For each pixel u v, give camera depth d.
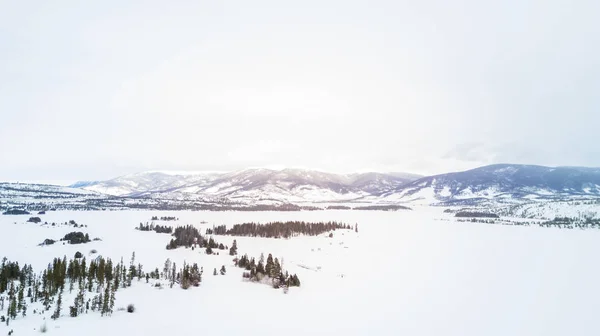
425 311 103.19
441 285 132.62
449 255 191.62
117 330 68.44
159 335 68.81
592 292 125.62
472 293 123.25
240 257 172.12
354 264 169.38
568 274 150.50
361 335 82.50
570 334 90.56
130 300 89.19
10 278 102.25
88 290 94.75
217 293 105.12
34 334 63.53
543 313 104.56
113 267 123.50
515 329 93.00
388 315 98.06
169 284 110.00
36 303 82.44
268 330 79.12
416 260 179.00
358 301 110.00
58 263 106.69
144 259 154.88
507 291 125.81
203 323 78.25
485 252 199.38
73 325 68.94
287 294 111.56
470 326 93.19
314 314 94.25
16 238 196.38
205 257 167.12
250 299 102.31
